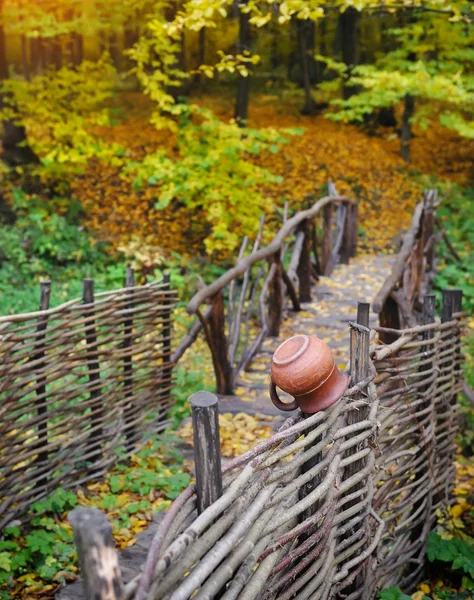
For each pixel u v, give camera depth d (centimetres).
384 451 328
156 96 841
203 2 567
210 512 187
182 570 175
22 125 1123
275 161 1377
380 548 326
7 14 937
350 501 284
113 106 1549
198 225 1082
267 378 584
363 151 1491
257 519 212
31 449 377
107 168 1197
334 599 283
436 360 381
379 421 308
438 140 1622
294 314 752
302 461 239
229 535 193
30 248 959
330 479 247
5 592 310
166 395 500
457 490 468
